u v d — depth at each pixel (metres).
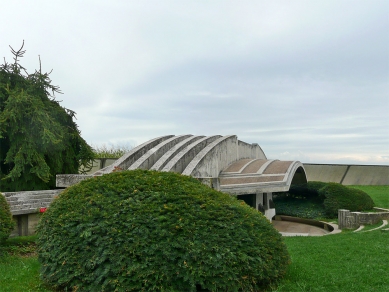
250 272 5.02
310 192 19.53
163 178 5.92
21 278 5.96
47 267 5.45
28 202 10.90
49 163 15.42
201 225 5.03
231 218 5.30
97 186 5.80
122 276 4.79
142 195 5.42
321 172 32.00
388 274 6.21
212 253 4.88
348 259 7.45
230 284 4.84
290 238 11.04
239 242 5.05
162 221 5.02
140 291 4.75
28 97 14.09
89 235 5.08
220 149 14.01
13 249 8.35
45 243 5.51
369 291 5.38
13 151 13.86
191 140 13.98
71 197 5.80
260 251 5.16
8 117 13.35
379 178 28.66
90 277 5.00
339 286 5.61
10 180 14.48
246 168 15.19
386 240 9.94
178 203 5.29
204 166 12.10
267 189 13.63
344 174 30.64
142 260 4.82
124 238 4.94
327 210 17.12
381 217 14.20
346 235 11.20
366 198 17.27
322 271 6.37
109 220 5.12
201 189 5.75
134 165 11.59
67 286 5.27
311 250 8.50
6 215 7.72
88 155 17.03
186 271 4.79
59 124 15.15
